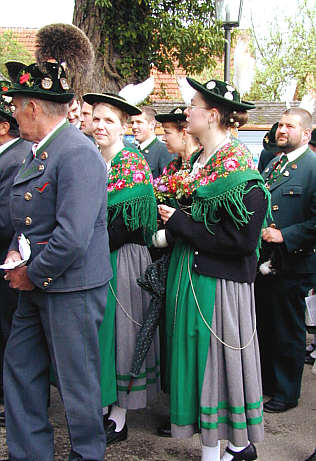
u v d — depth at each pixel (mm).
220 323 2514
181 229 2547
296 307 3457
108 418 3057
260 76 18016
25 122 2416
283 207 3479
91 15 7105
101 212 2482
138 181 2881
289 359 3463
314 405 3592
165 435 3105
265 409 3479
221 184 2455
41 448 2518
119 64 7324
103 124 2893
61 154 2324
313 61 18109
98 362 2475
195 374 2553
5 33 15016
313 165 3471
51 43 3080
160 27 7531
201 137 2656
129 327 2914
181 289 2605
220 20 5914
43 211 2357
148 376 3002
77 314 2389
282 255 3396
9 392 2514
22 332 2521
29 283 2363
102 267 2480
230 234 2473
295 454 2939
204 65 8328
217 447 2604
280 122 3535
